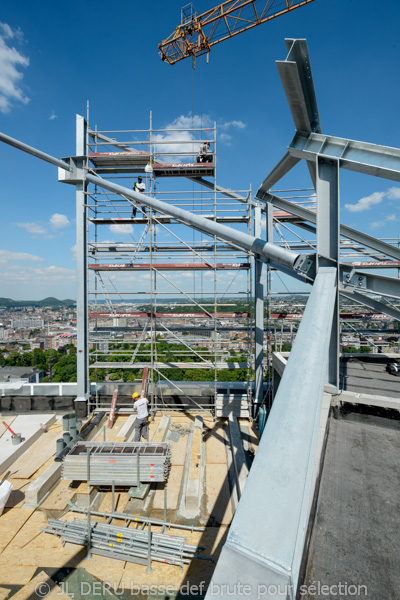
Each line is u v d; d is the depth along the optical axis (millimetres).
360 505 2223
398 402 3564
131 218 11211
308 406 1523
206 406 11367
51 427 10289
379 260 12320
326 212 4047
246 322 13805
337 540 1897
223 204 11164
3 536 5840
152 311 11039
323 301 2693
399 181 3783
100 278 11219
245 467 7625
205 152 11289
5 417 10844
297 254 4020
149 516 6375
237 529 1049
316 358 1861
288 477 1193
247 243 5066
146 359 24422
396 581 1605
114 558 5457
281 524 1039
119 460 6711
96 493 6781
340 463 2818
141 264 10953
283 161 5527
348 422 3723
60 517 6266
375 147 3771
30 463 8125
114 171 11828
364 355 9320
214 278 10969
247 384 12062
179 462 8094
